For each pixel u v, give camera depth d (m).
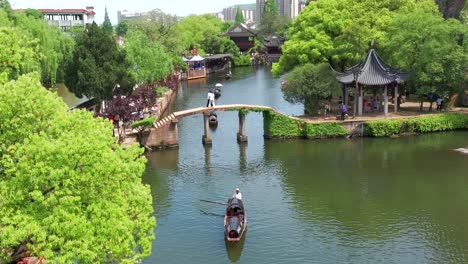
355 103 72.50
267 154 62.94
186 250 37.81
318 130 69.62
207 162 60.09
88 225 22.16
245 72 170.12
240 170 56.72
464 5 98.88
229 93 117.94
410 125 70.88
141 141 65.44
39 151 21.88
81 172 22.92
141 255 24.62
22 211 21.62
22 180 21.84
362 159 59.81
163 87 107.12
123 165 23.66
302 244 38.53
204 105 101.25
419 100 87.88
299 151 64.00
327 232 40.56
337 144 67.06
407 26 73.38
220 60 177.88
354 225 41.84
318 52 78.12
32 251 22.05
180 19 194.38
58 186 22.36
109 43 70.69
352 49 76.88
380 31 80.06
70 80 69.38
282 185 51.53
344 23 79.50
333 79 71.81
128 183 25.23
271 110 69.25
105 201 23.42
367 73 72.62
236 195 45.88
